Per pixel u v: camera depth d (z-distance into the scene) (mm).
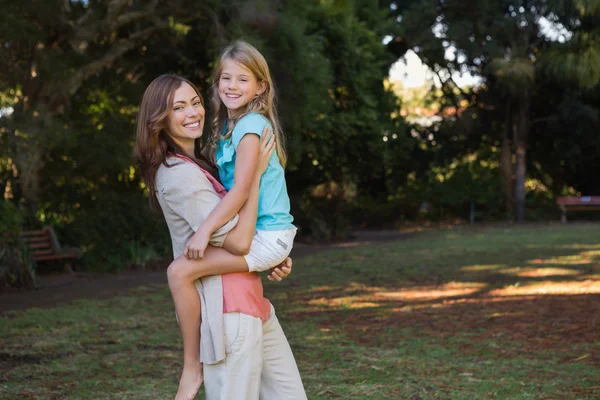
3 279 10188
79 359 5477
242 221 2715
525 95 23969
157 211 2975
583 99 25016
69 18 13617
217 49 13125
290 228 2877
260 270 2830
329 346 5879
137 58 15250
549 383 4668
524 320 6824
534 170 27219
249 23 13055
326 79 14922
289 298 8797
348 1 18969
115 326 6926
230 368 2713
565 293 8359
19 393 4539
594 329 6266
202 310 2729
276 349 2941
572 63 21766
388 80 25109
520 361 5262
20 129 11328
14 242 10672
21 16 11633
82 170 13781
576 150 25016
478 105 25766
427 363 5266
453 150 26484
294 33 13461
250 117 2807
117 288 10234
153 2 13367
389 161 22719
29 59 12359
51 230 12438
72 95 13914
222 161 2871
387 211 26734
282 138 3000
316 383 4730
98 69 13312
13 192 13125
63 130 11891
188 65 15289
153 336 6375
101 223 13305
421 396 4414
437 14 24359
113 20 12922
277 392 2953
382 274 11094
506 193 25531
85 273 12359
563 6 22172
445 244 16422
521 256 13023
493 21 23891
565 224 23562
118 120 14078
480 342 5949
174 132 2828
